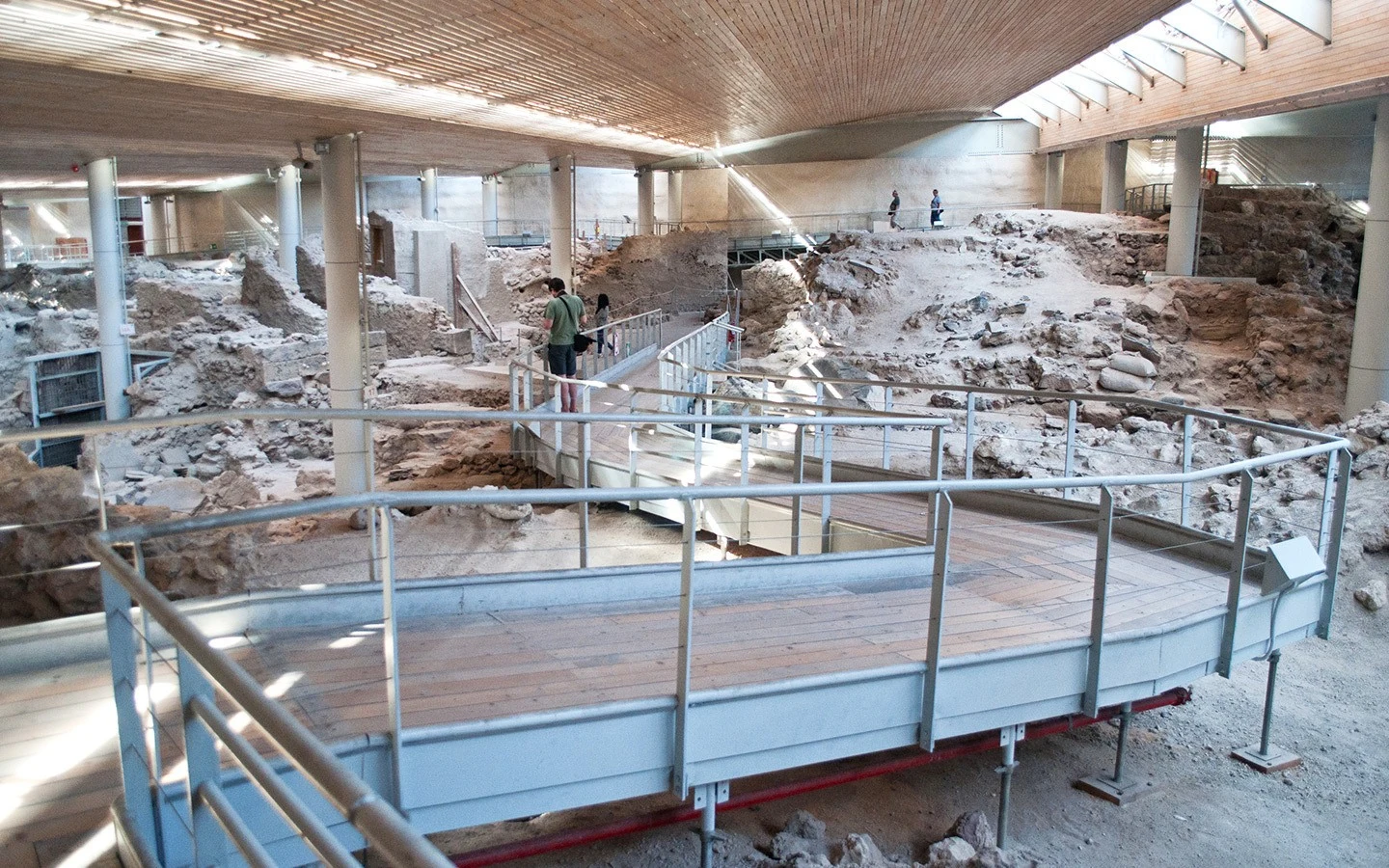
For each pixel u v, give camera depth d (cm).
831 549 739
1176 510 1070
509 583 505
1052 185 3628
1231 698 722
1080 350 1998
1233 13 1952
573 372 1254
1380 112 1723
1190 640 538
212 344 2220
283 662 416
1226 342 2162
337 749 327
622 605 521
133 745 277
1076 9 1606
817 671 425
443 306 2848
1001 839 501
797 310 2486
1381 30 1521
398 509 1038
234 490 1287
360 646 438
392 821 139
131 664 277
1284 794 592
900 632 491
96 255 2272
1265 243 2652
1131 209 3594
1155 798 584
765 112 2477
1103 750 640
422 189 4103
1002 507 820
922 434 1443
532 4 1019
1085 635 497
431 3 939
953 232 2816
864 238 2802
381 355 2322
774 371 2005
